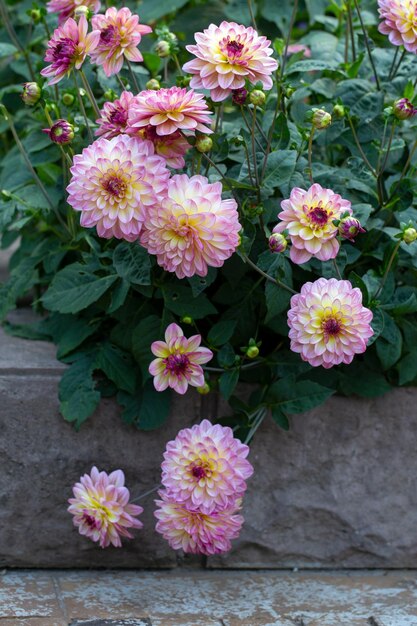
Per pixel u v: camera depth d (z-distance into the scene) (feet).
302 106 8.18
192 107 6.50
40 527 7.61
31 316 9.29
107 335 7.90
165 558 7.76
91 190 6.55
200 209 6.53
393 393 7.78
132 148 6.56
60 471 7.56
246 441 7.32
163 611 7.11
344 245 7.47
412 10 7.27
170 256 6.60
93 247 7.59
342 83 8.21
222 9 10.50
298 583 7.70
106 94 7.90
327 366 6.66
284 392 7.32
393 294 7.58
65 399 7.41
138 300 7.62
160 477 7.65
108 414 7.55
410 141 8.58
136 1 11.16
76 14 7.29
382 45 10.37
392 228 7.52
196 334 7.64
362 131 8.00
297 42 10.27
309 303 6.56
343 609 7.30
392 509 7.91
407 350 7.59
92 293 7.38
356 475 7.84
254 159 7.08
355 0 8.40
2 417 7.47
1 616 6.87
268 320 7.19
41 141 8.70
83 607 7.09
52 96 8.43
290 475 7.78
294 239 6.63
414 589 7.70
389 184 8.04
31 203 8.24
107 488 7.05
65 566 7.71
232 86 6.64
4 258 11.64
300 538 7.88
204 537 6.97
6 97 10.43
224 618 7.06
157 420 7.47
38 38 9.66
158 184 6.55
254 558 7.86
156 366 6.97
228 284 7.55
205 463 6.81
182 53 9.25
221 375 7.22
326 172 7.61
